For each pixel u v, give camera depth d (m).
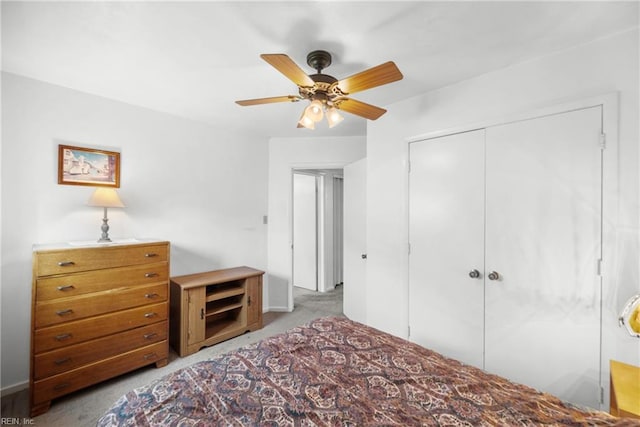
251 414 1.04
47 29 1.56
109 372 2.10
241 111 2.85
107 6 1.37
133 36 1.62
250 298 3.17
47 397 1.84
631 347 1.52
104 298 2.08
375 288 2.76
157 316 2.36
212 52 1.79
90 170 2.41
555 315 1.76
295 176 5.16
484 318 2.06
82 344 1.98
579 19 1.45
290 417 1.02
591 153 1.64
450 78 2.12
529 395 1.16
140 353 2.26
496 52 1.77
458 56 1.81
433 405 1.09
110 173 2.52
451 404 1.10
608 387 1.58
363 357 1.44
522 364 1.89
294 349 1.50
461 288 2.19
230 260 3.47
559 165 1.75
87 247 2.01
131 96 2.48
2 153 2.04
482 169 2.08
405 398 1.13
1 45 1.71
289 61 1.30
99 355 2.05
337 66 1.94
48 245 2.11
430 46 1.70
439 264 2.31
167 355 2.43
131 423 0.99
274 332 3.17
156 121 2.83
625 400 1.17
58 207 2.26
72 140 2.33
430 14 1.42
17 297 2.09
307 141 3.86
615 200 1.56
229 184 3.46
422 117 2.41
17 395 2.03
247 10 1.39
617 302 1.56
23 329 2.12
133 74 2.09
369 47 1.71
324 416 1.03
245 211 3.63
